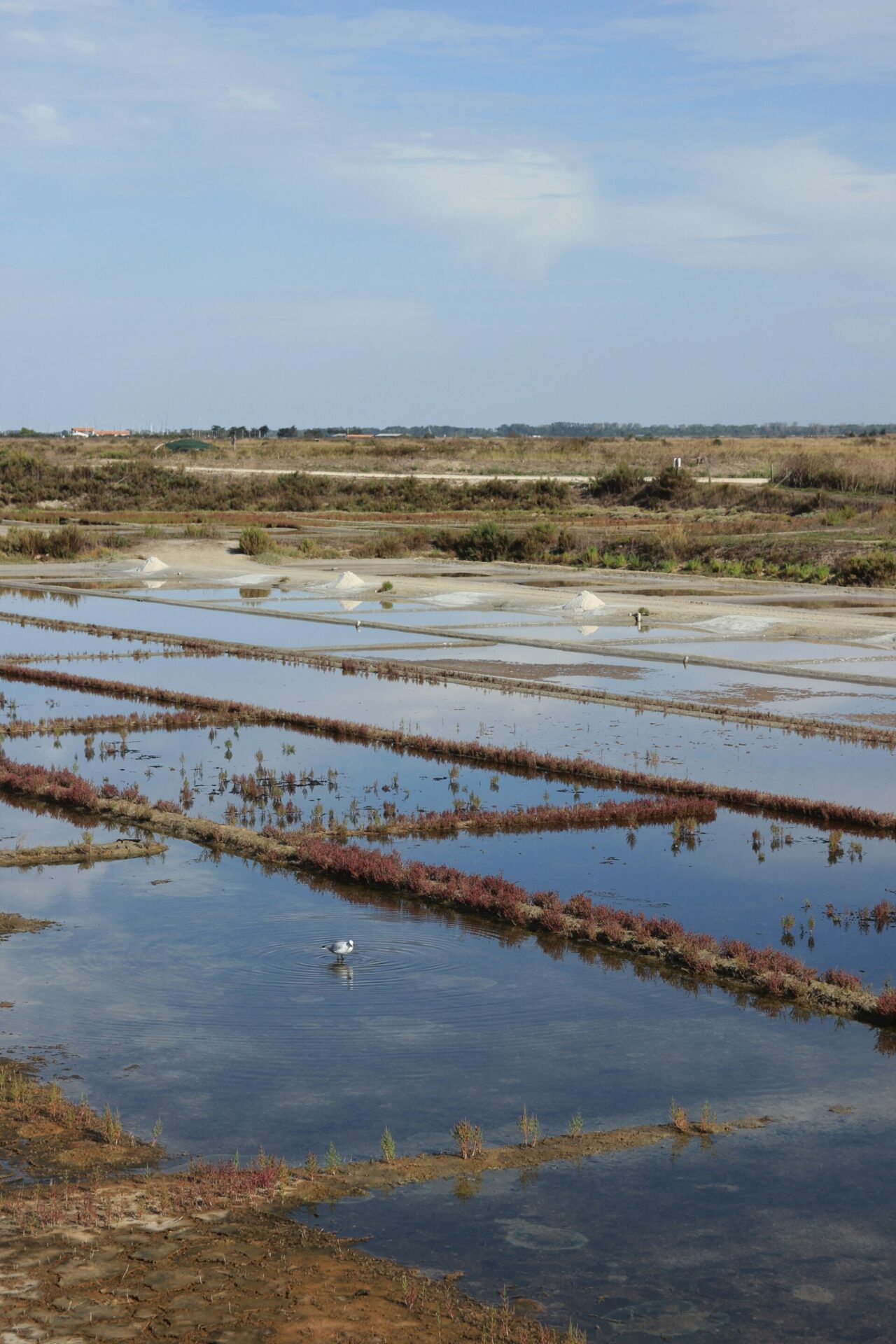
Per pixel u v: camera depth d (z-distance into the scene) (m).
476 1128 11.00
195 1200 9.73
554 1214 9.66
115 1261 8.84
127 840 19.67
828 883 17.94
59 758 25.30
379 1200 9.83
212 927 16.02
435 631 41.34
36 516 86.25
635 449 143.62
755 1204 9.83
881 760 24.97
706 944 15.27
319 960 14.92
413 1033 12.95
